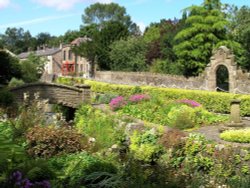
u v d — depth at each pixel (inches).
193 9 1930.4
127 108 874.1
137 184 333.1
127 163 410.9
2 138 332.5
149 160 538.9
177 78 1713.8
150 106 852.0
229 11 2091.5
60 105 1026.7
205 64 1930.4
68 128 633.0
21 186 267.3
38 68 2834.6
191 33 1932.8
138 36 2741.1
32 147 506.0
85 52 2608.3
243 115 1008.9
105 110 912.9
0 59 1742.1
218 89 1640.0
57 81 2370.8
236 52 1900.8
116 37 2674.7
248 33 1866.4
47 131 525.3
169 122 759.7
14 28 6063.0
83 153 456.1
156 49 2439.7
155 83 1861.5
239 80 1459.2
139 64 2399.1
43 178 297.3
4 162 291.0
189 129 725.3
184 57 1964.8
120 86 1504.7
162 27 2967.5
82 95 1047.6
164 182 350.3
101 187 337.1
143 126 671.8
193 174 472.1
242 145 547.5
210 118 794.8
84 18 4618.6
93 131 796.6
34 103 710.5
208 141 549.0
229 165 486.9
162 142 564.1
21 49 5654.5
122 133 681.6
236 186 416.8
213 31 1914.4
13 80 1595.7
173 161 527.8
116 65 2481.5
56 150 511.8
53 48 4028.1
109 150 598.2
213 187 408.5
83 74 2773.1
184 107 833.5
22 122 578.9
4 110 741.9
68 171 346.9
